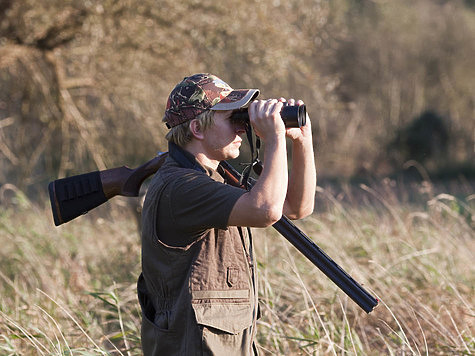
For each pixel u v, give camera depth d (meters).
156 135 14.45
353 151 30.39
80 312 6.45
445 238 8.40
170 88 13.48
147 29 12.31
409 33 34.31
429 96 33.62
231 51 13.07
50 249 9.99
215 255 3.24
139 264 8.41
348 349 5.42
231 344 3.18
